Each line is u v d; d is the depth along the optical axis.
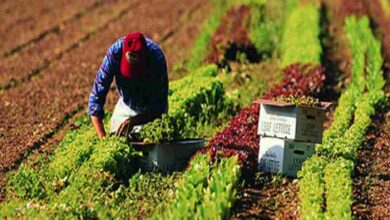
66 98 27.39
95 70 32.44
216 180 15.41
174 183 16.98
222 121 23.55
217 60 31.38
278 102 18.08
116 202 16.00
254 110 21.78
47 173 17.02
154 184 17.00
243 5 39.81
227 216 14.66
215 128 22.44
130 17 45.56
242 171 17.67
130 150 17.66
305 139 18.22
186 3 50.12
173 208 14.48
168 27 42.28
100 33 41.09
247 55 33.25
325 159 18.25
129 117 18.25
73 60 34.56
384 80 28.59
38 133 22.55
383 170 19.84
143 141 17.95
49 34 40.84
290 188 17.78
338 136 20.94
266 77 30.33
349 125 23.02
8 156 20.20
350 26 38.25
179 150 18.30
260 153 18.61
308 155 18.30
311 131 18.20
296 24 37.06
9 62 34.12
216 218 13.76
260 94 27.12
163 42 38.41
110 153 17.05
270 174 18.48
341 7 43.56
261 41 34.03
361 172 19.53
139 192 16.58
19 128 23.25
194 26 42.34
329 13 44.19
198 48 33.69
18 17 45.34
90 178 16.47
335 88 29.28
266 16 38.84
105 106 25.83
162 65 17.58
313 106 18.00
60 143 20.70
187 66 32.06
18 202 16.02
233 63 32.41
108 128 20.17
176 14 46.31
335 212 14.93
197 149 18.64
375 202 17.42
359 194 17.86
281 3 41.78
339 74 31.61
